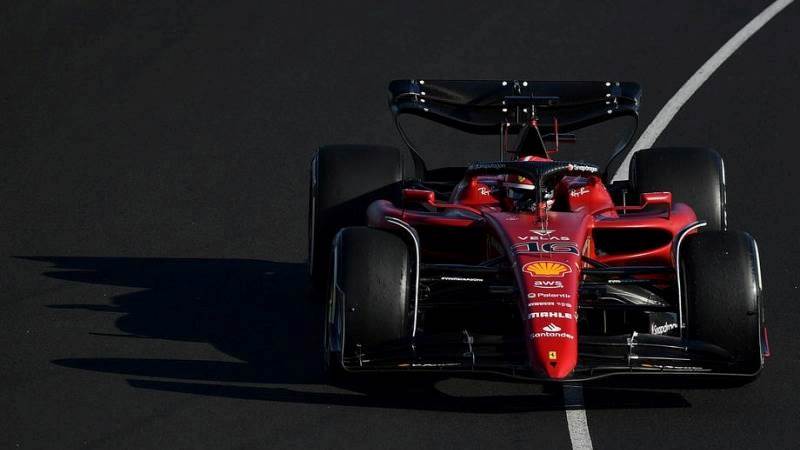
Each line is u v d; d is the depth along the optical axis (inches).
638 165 1480.1
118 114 2256.4
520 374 1083.9
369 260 1157.7
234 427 1117.7
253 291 1517.0
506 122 1565.0
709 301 1146.0
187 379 1230.3
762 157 2007.9
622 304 1197.1
